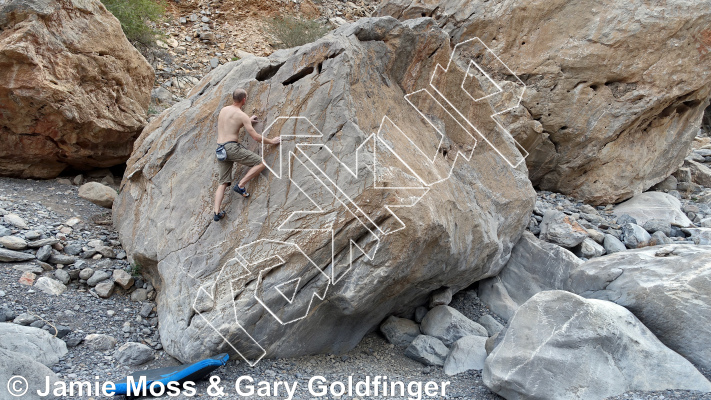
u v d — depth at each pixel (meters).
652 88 7.89
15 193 7.02
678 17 7.56
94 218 6.88
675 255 5.41
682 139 9.12
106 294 5.55
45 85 6.77
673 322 4.64
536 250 6.66
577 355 4.10
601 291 5.32
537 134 8.27
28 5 6.72
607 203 8.71
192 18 12.66
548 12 8.11
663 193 8.94
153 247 5.49
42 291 5.27
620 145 8.48
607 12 7.81
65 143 7.46
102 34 7.52
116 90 7.82
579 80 8.07
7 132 7.10
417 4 9.26
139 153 6.38
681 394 3.98
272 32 12.78
